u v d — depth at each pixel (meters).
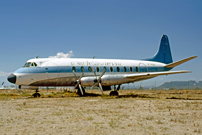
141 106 13.78
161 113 10.95
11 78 19.84
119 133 6.88
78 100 17.81
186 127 7.75
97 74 23.25
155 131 7.14
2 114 10.42
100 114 10.57
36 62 21.06
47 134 6.70
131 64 25.94
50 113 10.80
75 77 21.95
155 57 29.69
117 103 15.50
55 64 21.55
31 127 7.66
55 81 21.48
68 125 8.02
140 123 8.45
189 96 24.05
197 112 11.28
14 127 7.65
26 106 13.61
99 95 24.64
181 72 21.39
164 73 21.72
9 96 24.53
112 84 21.98
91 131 7.13
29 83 20.56
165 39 30.94
